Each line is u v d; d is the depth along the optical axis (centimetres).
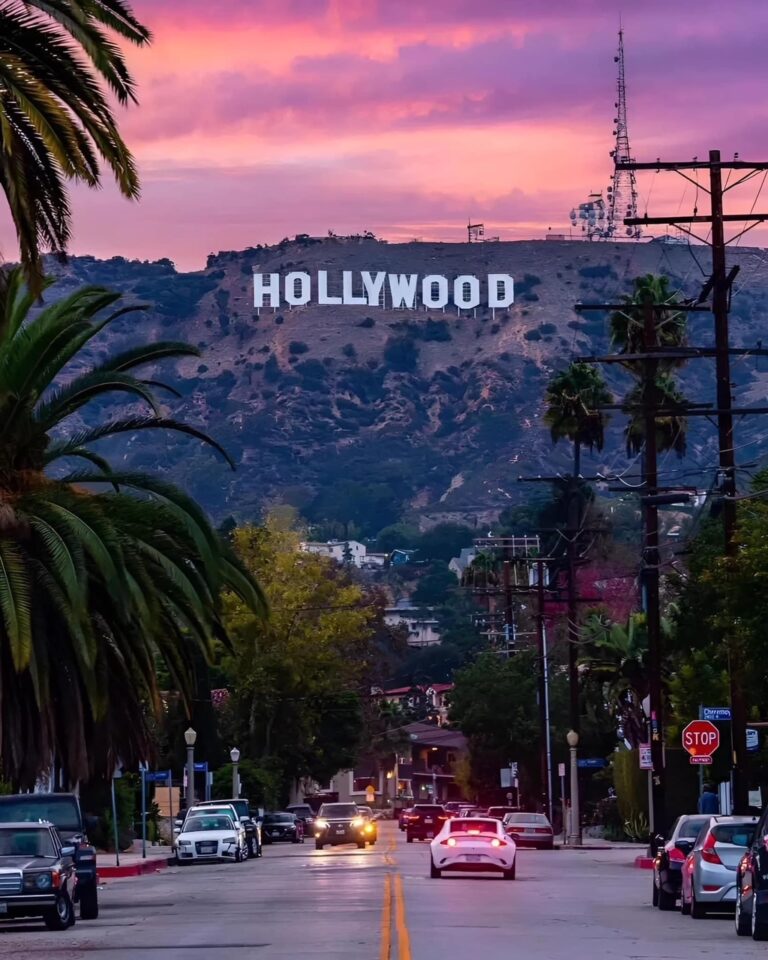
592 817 17938
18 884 4703
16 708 5891
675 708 12119
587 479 9594
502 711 19325
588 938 4200
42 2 4284
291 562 17238
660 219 7456
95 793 11919
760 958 3619
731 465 7338
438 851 7675
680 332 12669
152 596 5856
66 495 5753
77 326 5962
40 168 4553
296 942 4022
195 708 15912
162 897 6425
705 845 5003
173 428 6238
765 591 6438
